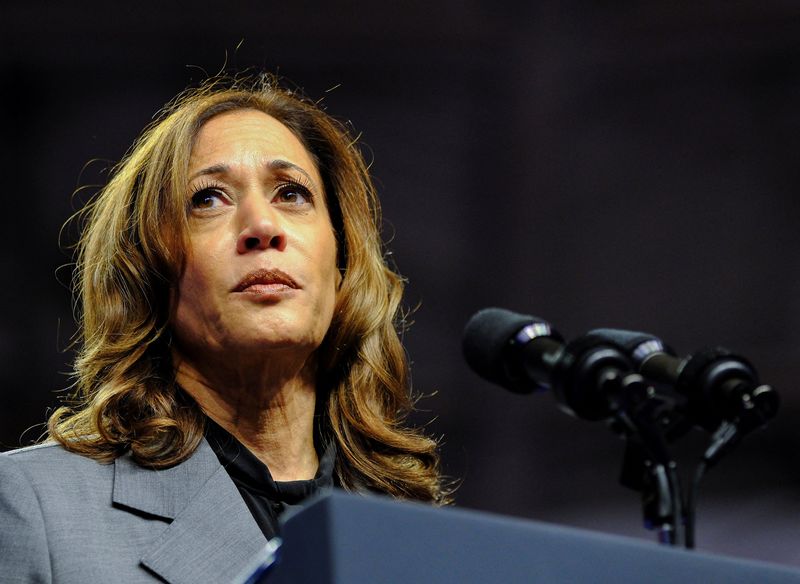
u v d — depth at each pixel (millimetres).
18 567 6391
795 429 25438
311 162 8438
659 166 27016
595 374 6211
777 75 26594
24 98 23844
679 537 6000
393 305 8828
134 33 23922
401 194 26969
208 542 6758
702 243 27016
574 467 26016
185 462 7172
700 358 6387
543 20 25578
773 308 26781
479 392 26531
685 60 26438
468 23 25531
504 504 25969
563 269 27156
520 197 27031
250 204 7512
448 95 26688
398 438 8305
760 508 24906
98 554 6535
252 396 7586
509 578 3623
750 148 26875
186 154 7738
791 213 26844
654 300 27125
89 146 24016
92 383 7668
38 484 6797
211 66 24891
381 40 25734
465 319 27078
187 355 7672
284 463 7727
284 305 7340
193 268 7473
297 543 3553
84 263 8289
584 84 26469
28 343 23172
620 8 25484
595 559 3732
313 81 26188
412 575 3508
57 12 23234
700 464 6141
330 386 8320
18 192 23688
